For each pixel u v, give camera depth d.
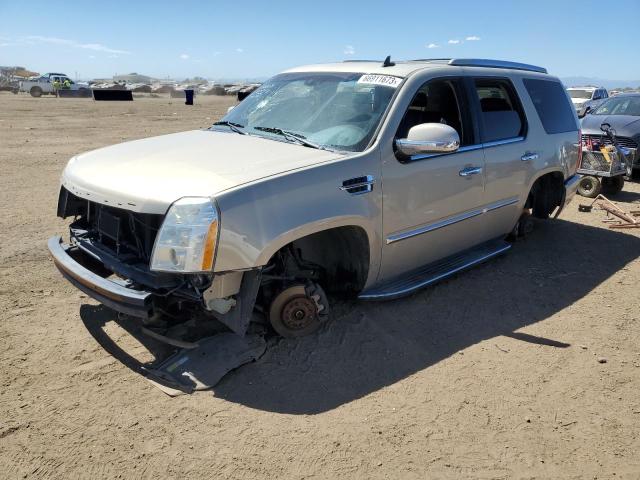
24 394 3.00
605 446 2.77
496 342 3.79
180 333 3.63
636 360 3.61
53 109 28.38
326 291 4.13
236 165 3.30
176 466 2.52
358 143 3.66
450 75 4.32
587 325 4.09
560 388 3.26
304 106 4.20
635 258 5.65
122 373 3.22
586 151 8.43
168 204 2.91
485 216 4.69
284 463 2.57
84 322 3.83
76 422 2.79
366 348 3.61
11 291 4.30
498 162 4.63
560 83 5.88
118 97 42.69
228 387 3.13
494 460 2.64
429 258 4.35
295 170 3.23
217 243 2.88
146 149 3.81
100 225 3.52
